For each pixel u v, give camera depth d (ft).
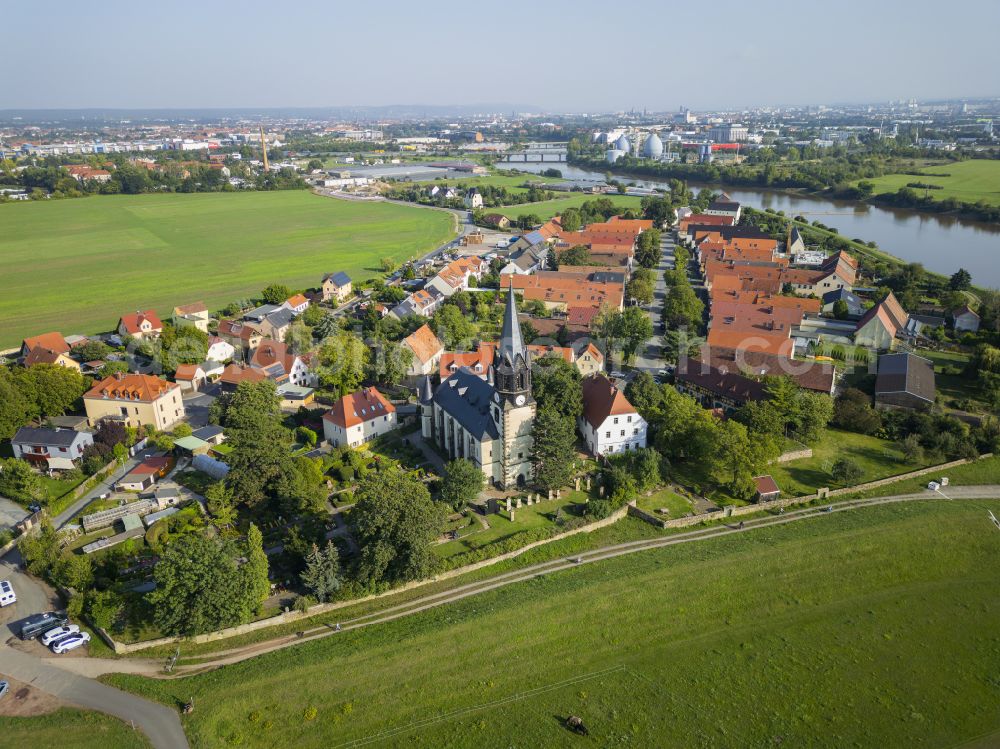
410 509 299.58
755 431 396.16
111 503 365.20
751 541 329.93
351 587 289.53
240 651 263.49
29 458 402.93
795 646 262.88
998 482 381.81
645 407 437.58
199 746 217.56
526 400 368.68
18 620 278.26
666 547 329.72
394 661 253.24
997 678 247.50
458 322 619.67
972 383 520.01
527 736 222.28
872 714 231.91
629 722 227.81
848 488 377.09
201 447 416.87
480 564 316.81
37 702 235.61
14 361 564.71
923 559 314.14
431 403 440.04
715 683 244.63
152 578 304.30
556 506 364.17
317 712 231.71
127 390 446.19
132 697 238.27
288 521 349.61
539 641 263.90
